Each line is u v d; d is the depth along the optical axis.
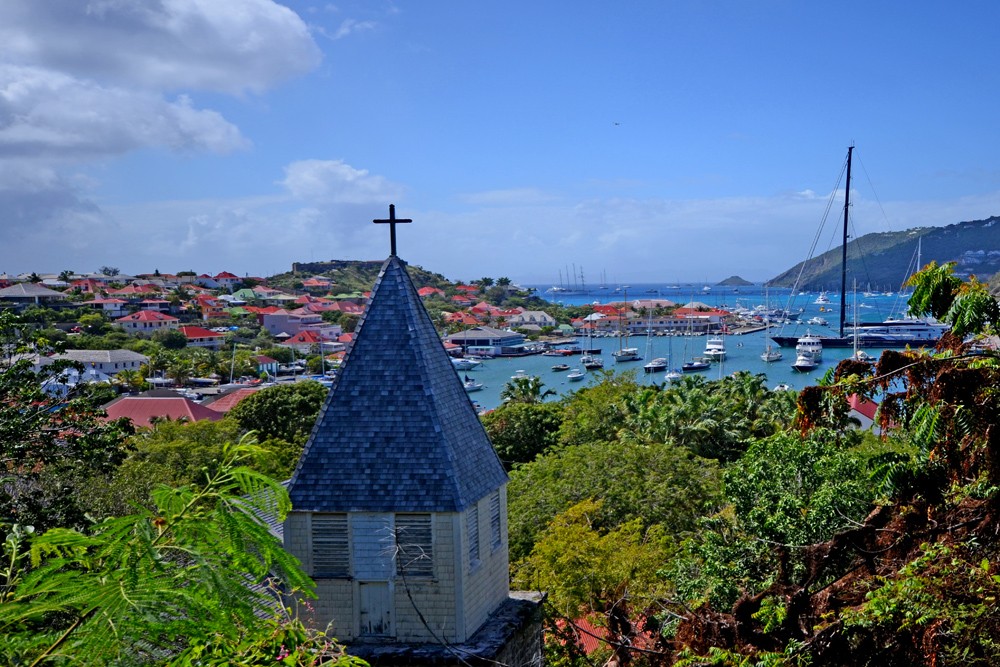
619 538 32.09
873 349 183.62
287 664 8.98
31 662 7.06
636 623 21.69
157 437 64.94
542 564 28.94
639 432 64.31
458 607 18.39
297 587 7.71
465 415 20.34
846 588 14.00
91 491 33.88
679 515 41.59
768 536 24.02
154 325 197.62
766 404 71.88
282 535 19.47
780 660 12.53
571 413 74.94
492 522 20.19
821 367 167.50
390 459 18.81
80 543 7.23
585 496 42.75
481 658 16.86
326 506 18.55
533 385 92.31
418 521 18.55
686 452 48.16
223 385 149.12
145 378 146.00
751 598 14.88
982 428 12.41
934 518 13.42
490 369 187.62
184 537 7.36
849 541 14.33
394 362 19.61
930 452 13.58
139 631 6.52
